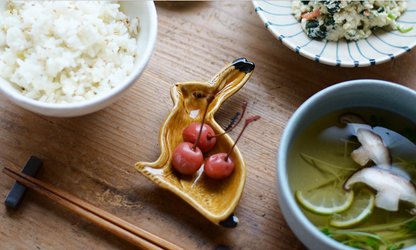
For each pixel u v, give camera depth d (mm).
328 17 489
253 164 460
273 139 469
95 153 460
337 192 413
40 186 436
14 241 433
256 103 481
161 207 446
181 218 444
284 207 374
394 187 406
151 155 462
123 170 456
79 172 454
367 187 412
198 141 425
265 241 440
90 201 447
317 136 425
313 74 495
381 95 408
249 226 443
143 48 440
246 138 468
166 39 499
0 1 427
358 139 424
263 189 453
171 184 421
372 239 398
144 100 478
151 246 421
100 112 471
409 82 494
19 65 415
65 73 423
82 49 422
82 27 418
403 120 420
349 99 415
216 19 512
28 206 442
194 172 436
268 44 505
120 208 446
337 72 496
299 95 487
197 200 427
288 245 439
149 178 423
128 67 435
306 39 493
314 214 406
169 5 513
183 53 496
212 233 440
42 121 467
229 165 423
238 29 510
